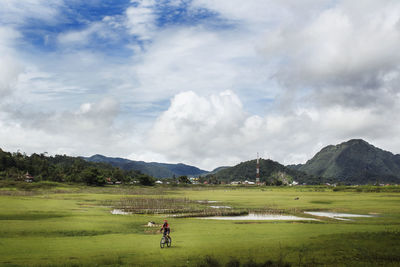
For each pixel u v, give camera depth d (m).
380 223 61.91
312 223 62.53
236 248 34.53
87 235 45.91
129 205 104.69
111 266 26.95
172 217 75.81
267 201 132.25
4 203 96.56
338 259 29.41
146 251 33.38
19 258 29.44
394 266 27.09
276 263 27.91
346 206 106.19
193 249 34.47
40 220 61.75
